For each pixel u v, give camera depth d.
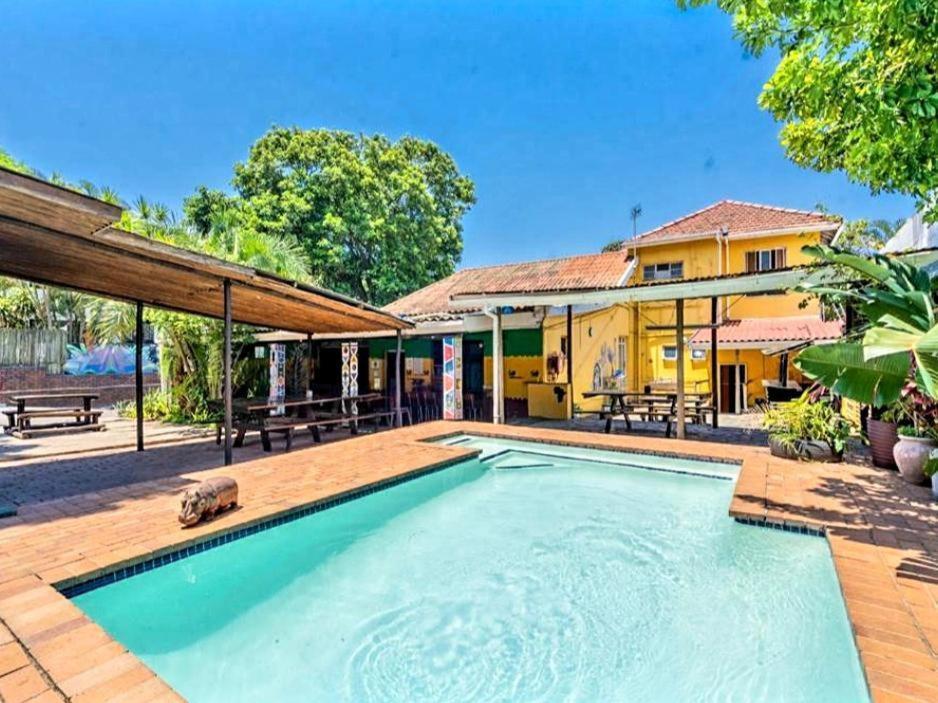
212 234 16.58
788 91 6.02
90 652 2.77
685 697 3.25
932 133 4.72
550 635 4.00
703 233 19.05
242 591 4.75
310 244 24.66
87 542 4.36
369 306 10.61
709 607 4.31
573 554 5.44
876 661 2.68
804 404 7.70
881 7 4.11
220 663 3.65
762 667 3.48
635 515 6.53
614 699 3.28
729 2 5.34
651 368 21.25
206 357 15.54
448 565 5.25
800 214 18.64
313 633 4.05
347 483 6.38
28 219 5.19
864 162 5.84
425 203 29.59
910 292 4.22
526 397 14.98
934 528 4.65
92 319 16.83
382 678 3.50
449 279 21.61
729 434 10.97
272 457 8.07
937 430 5.96
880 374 3.65
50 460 9.12
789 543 4.89
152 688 2.47
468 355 16.34
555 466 8.79
